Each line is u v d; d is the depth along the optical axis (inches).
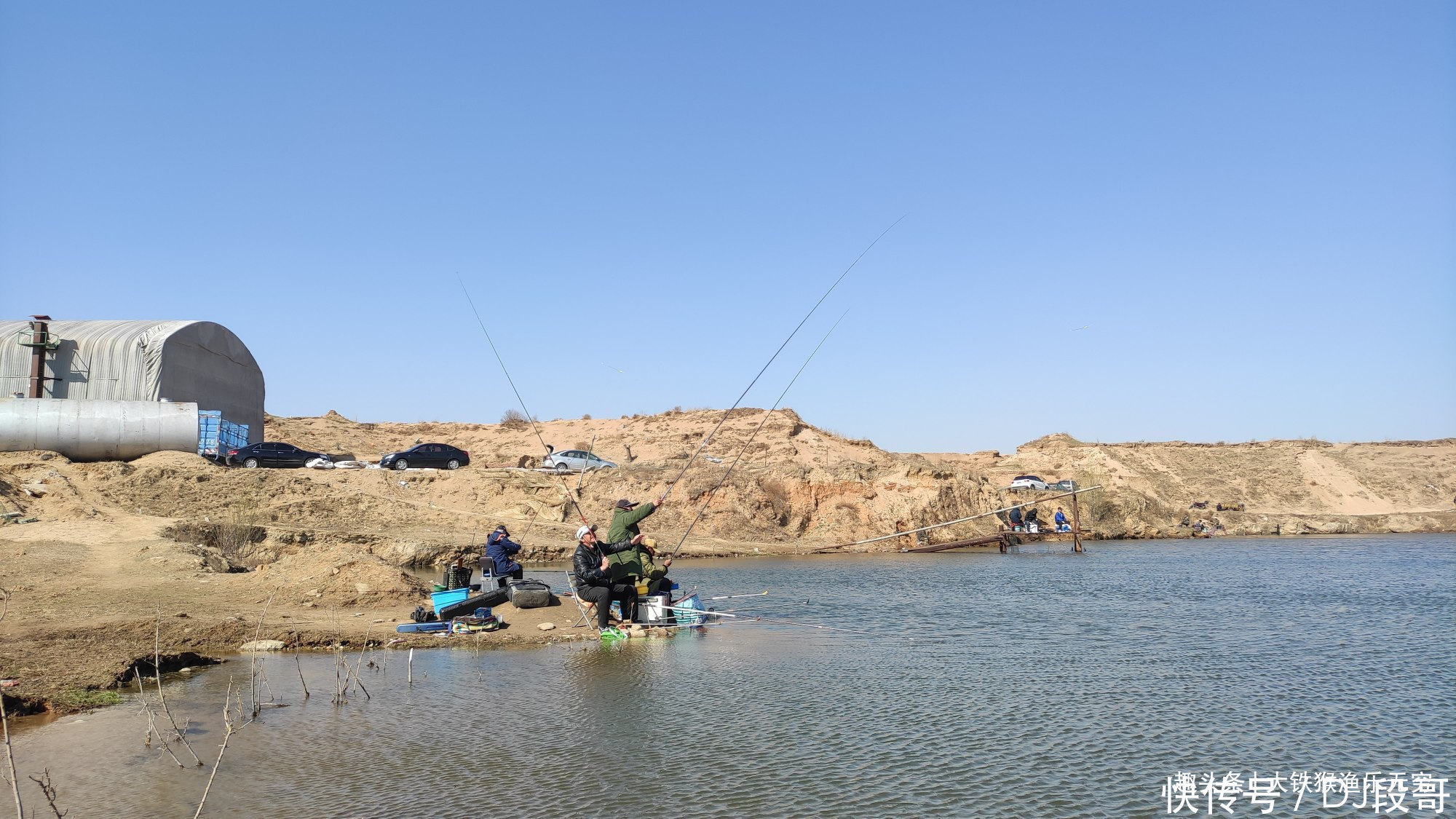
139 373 1843.0
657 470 1934.1
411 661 529.0
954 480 2014.0
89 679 491.5
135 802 336.5
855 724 444.8
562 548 1379.2
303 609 746.8
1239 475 3065.9
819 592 1026.7
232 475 1486.2
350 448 2967.5
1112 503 2396.7
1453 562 1471.5
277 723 440.1
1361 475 3063.5
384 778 364.8
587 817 327.3
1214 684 537.0
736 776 370.9
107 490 1362.0
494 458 2827.3
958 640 688.4
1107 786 364.8
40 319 1812.3
